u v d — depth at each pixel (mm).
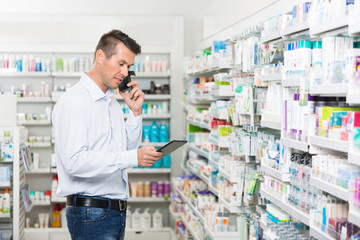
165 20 6863
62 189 2521
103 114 2555
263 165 3025
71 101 2404
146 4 6984
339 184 2041
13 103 4988
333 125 2104
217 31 5430
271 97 2873
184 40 7055
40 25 6715
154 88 6875
